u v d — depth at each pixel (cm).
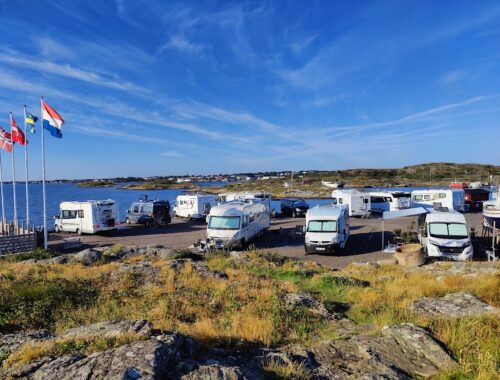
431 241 1852
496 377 521
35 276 1333
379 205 4097
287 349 648
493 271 1394
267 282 1298
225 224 2252
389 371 527
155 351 467
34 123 2345
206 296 1092
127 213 3594
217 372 454
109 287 1202
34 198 9762
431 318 771
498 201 2348
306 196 7681
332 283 1333
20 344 626
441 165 15100
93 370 429
